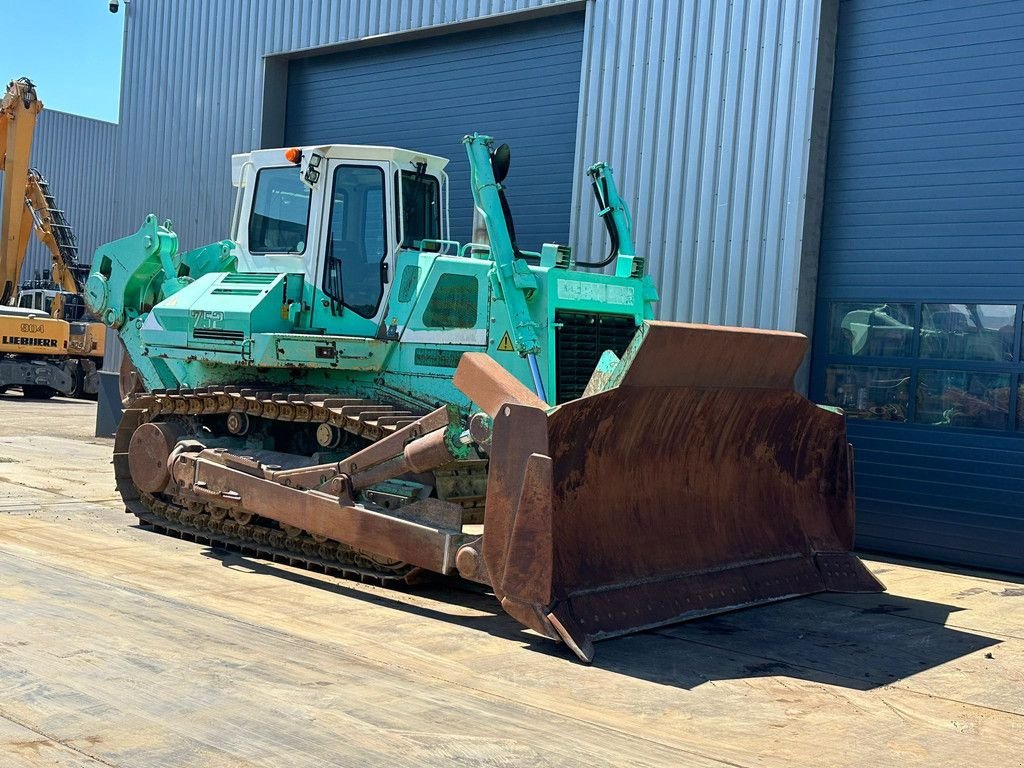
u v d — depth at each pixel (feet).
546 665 18.13
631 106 36.47
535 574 18.61
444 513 21.67
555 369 24.53
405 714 15.11
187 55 51.39
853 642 20.85
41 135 131.34
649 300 27.61
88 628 18.35
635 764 13.80
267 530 25.64
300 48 46.32
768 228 33.12
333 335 26.76
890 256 32.24
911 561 31.32
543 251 25.30
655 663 18.62
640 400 20.04
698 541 22.15
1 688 15.11
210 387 28.09
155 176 52.60
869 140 32.71
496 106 41.04
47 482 36.04
